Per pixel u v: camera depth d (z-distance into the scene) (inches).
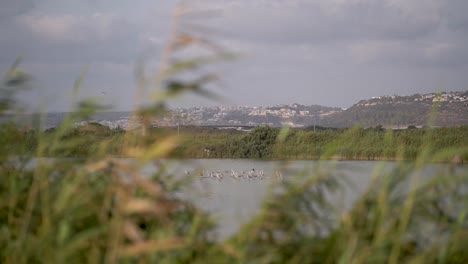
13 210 310.8
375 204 265.9
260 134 3720.5
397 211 260.7
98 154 306.3
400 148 279.0
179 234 274.7
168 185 291.6
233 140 3754.9
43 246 250.8
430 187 264.4
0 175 320.5
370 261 243.8
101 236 252.5
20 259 259.8
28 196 307.7
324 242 258.8
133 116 267.0
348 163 277.9
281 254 261.7
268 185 269.9
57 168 299.3
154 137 271.4
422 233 272.1
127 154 268.7
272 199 263.6
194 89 241.4
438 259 257.8
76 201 267.7
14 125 360.5
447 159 266.5
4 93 363.6
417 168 263.0
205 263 247.1
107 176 292.2
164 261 240.4
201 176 305.3
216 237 272.5
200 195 297.6
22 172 339.0
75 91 314.8
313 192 272.1
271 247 255.8
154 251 237.5
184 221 283.9
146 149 260.8
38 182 297.1
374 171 269.0
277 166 271.6
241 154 3575.3
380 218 256.2
